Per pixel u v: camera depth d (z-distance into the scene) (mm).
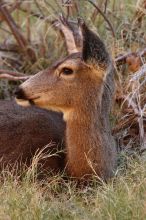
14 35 20438
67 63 14586
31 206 13750
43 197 14422
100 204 13969
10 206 13773
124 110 17531
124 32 19203
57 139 15539
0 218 13422
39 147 15484
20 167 15344
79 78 14633
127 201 13773
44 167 15195
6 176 15203
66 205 14203
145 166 15555
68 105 14781
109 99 15000
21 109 16422
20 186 14680
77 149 14891
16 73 19078
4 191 14461
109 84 14859
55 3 20172
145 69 16766
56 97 14734
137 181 14867
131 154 16625
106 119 15109
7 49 20797
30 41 20969
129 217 13406
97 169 14969
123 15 19688
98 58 14484
